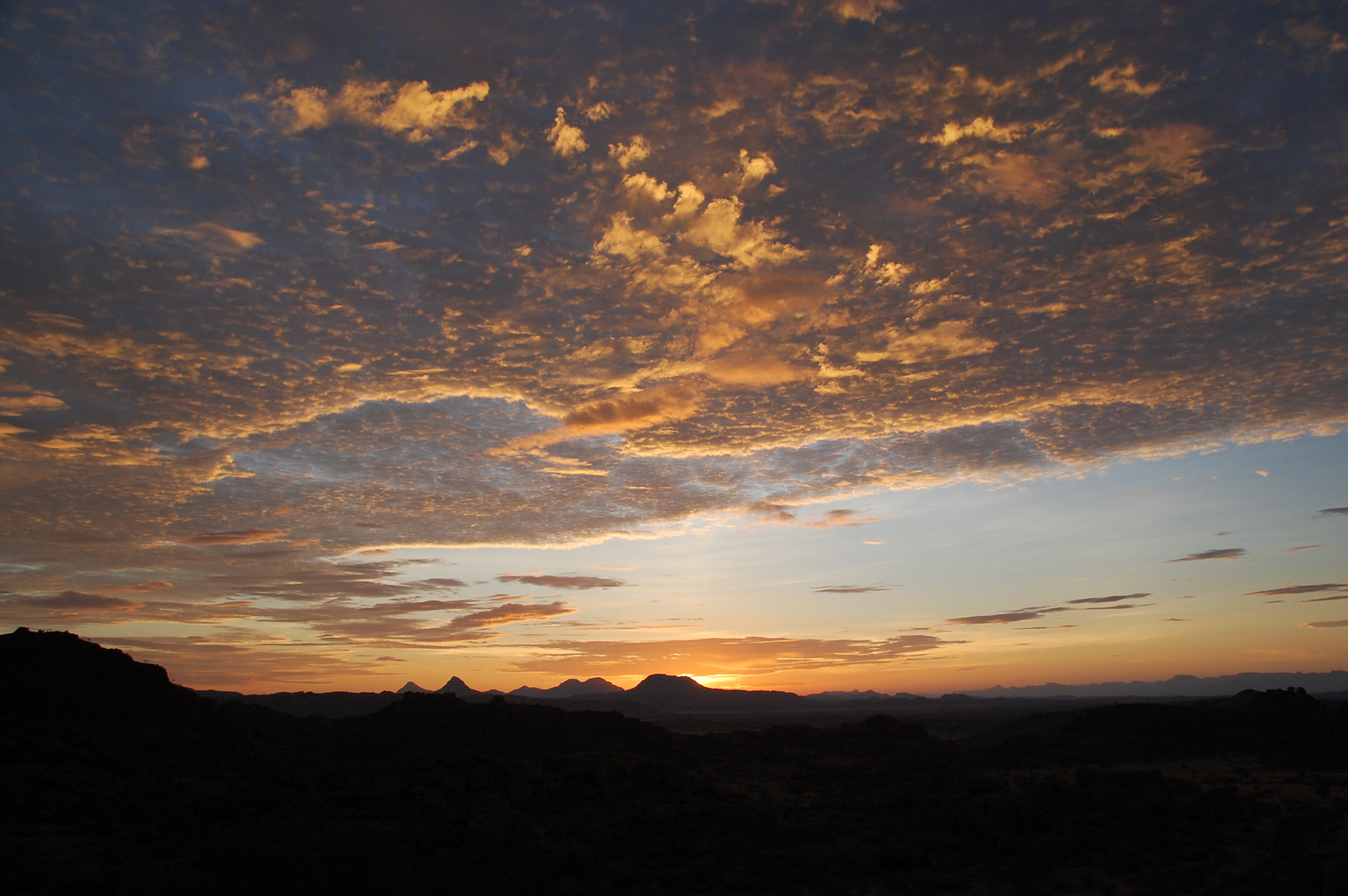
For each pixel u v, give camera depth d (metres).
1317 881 19.45
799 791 36.31
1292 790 33.53
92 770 30.41
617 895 19.86
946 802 28.64
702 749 52.53
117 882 18.14
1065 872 22.11
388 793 28.31
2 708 42.03
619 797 30.17
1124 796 29.09
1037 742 56.34
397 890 16.62
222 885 16.53
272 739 45.31
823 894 20.30
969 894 20.41
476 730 48.41
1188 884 20.33
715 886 21.06
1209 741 51.00
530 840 22.11
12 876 17.94
